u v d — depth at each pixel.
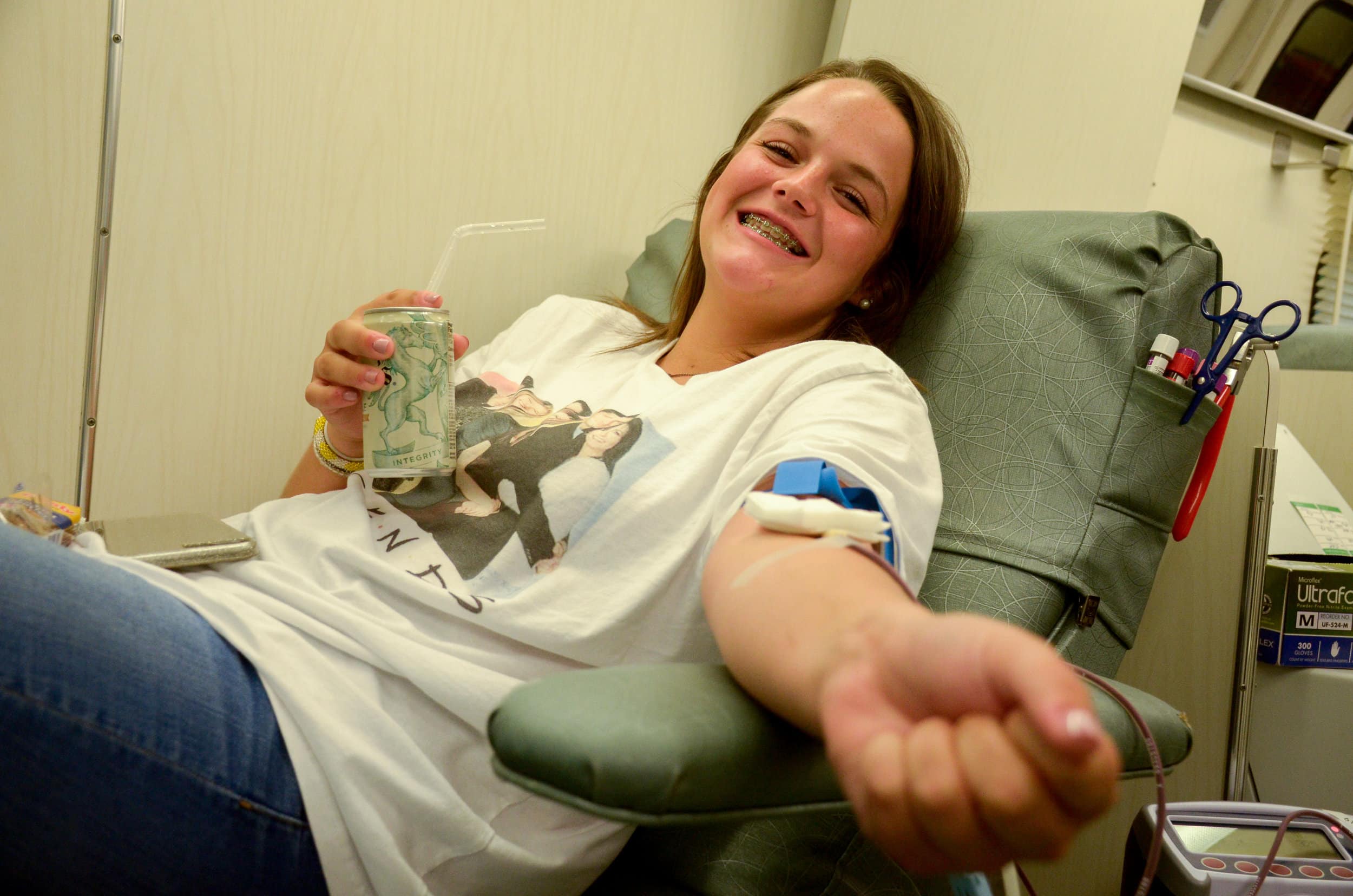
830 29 1.74
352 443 1.05
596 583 0.83
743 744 0.48
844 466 0.70
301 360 1.44
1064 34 1.69
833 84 1.10
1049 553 0.95
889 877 0.84
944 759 0.35
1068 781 0.32
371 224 1.47
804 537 0.56
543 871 0.77
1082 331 1.04
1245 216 2.32
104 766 0.64
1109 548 0.97
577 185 1.64
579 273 1.67
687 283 1.21
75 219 1.27
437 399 0.89
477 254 1.56
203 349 1.37
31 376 1.27
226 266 1.37
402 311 0.89
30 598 0.63
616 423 0.93
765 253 1.05
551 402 1.07
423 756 0.73
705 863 0.85
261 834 0.70
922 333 1.14
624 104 1.66
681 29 1.70
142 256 1.31
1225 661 1.31
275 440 1.43
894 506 0.70
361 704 0.74
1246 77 2.19
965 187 1.18
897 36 1.63
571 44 1.59
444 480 0.95
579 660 0.81
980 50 1.66
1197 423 1.02
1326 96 2.30
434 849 0.73
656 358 1.14
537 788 0.45
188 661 0.70
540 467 0.90
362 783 0.71
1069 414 1.01
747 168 1.08
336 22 1.39
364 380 0.89
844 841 0.84
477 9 1.50
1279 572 1.28
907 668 0.39
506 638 0.82
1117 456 0.99
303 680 0.74
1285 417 1.50
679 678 0.53
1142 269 1.04
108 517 1.33
